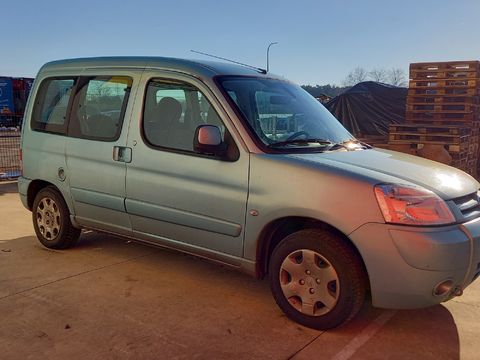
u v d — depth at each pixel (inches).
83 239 230.2
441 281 127.0
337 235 138.3
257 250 149.6
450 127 356.2
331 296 136.4
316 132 169.9
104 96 188.2
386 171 141.3
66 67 205.3
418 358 127.7
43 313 150.3
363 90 530.6
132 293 166.2
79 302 158.6
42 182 213.8
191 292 167.8
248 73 178.9
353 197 131.7
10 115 1093.8
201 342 133.5
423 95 392.5
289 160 143.7
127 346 130.8
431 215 127.6
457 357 128.6
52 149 202.2
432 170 150.6
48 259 201.5
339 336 138.0
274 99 172.9
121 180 178.1
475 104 385.4
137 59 183.9
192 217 160.6
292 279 143.3
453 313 154.5
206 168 156.4
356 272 133.3
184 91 167.0
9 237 236.5
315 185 136.9
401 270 127.1
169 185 164.6
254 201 146.5
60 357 125.0
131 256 205.6
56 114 204.8
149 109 174.6
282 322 145.7
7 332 137.9
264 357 126.4
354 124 519.8
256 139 150.6
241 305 157.5
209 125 149.3
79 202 195.3
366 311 154.2
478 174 418.0
